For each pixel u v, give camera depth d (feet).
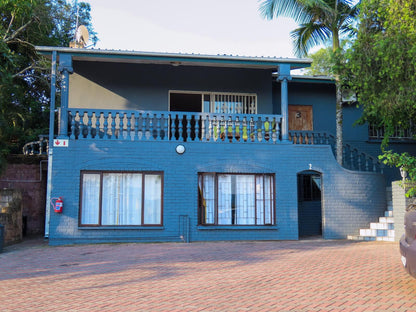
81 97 52.75
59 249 41.06
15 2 58.34
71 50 45.88
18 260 35.17
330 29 57.82
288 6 55.67
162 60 47.83
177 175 46.50
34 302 22.11
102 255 36.47
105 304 21.44
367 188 49.55
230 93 55.11
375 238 45.65
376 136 62.85
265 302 21.26
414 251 20.42
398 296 21.72
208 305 20.94
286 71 49.14
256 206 47.42
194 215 46.19
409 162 41.16
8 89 57.57
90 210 45.27
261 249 39.14
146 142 46.44
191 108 61.93
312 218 59.16
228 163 47.32
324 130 60.54
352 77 45.65
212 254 36.14
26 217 59.88
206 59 47.78
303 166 48.42
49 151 45.37
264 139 48.52
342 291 22.95
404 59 39.58
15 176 61.46
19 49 73.15
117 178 46.01
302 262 31.71
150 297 22.59
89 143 45.70
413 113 43.55
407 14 39.34
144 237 45.44
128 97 53.31
